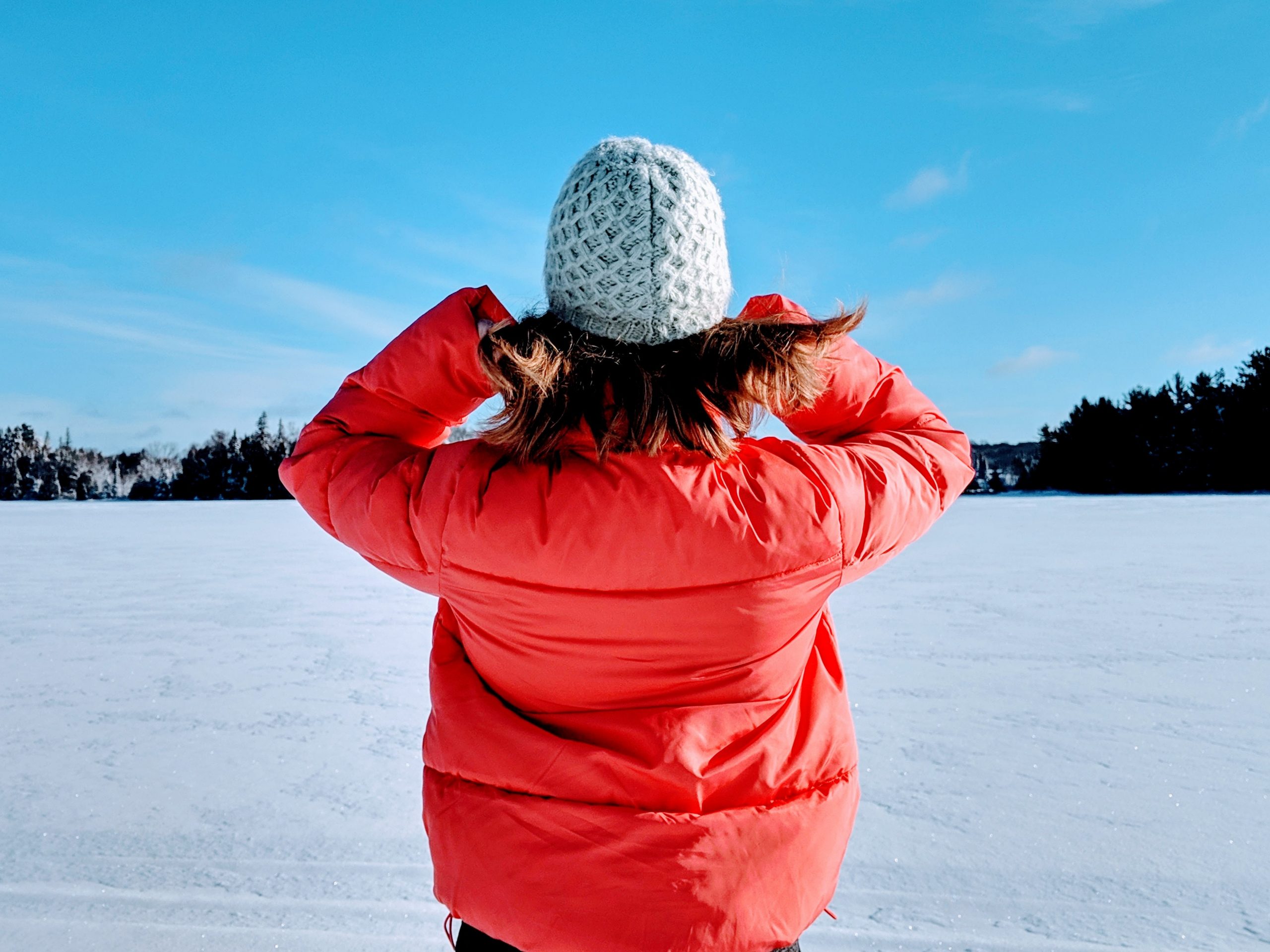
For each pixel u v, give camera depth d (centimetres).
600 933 70
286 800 230
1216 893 176
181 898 177
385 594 634
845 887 180
